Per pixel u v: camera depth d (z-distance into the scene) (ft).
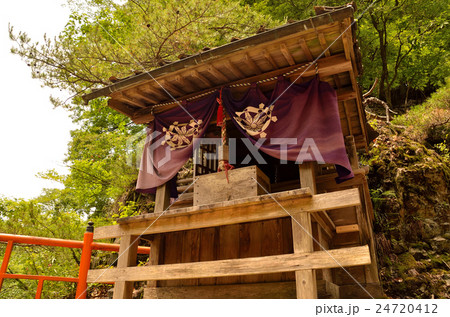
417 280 24.88
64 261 26.40
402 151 32.78
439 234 27.96
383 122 39.88
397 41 51.96
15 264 30.09
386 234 28.78
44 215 27.27
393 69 54.70
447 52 51.85
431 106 41.19
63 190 36.19
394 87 54.75
